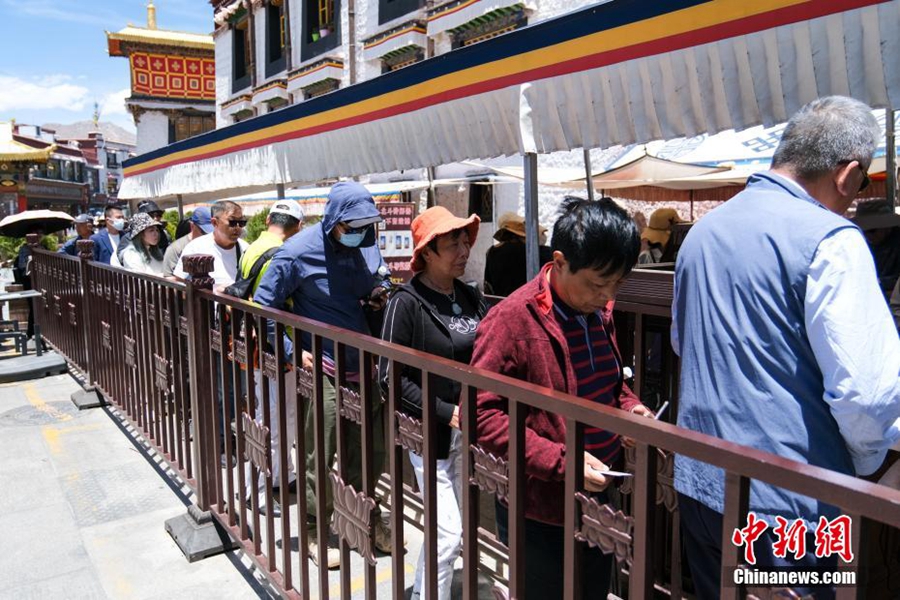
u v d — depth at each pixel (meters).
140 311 4.22
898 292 2.72
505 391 1.52
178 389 3.62
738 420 1.54
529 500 1.88
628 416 1.26
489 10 11.54
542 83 3.09
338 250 3.30
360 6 15.57
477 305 2.65
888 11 2.05
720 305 1.59
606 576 2.05
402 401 2.38
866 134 1.58
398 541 2.02
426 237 2.39
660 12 2.62
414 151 3.89
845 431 1.43
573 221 1.73
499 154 3.40
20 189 18.73
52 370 6.72
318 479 2.46
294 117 4.98
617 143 2.88
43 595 2.94
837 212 1.66
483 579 3.06
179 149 7.33
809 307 1.44
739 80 2.46
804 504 1.42
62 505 3.83
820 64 2.23
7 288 9.22
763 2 2.33
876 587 1.83
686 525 1.77
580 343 1.89
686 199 10.86
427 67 3.70
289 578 2.64
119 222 8.02
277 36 20.05
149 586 3.02
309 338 3.28
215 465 3.26
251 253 3.70
